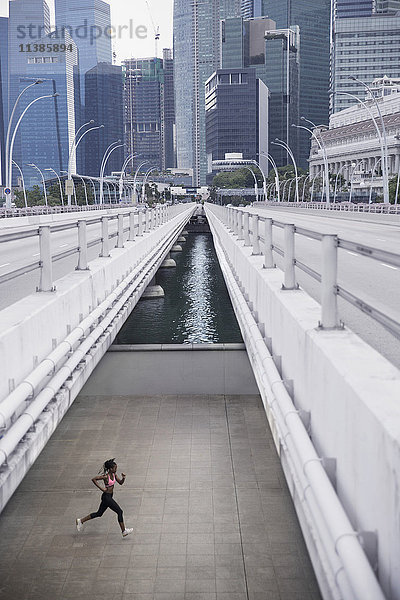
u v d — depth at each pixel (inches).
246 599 434.3
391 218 1898.4
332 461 179.0
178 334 1642.5
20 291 521.3
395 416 136.4
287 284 315.0
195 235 5580.7
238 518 541.3
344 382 166.1
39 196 5969.5
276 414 236.7
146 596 438.0
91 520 539.8
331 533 146.3
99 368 829.8
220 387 829.8
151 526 528.4
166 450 678.5
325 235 218.2
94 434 721.6
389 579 130.7
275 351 305.0
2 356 245.4
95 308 450.9
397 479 124.0
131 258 695.1
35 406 264.4
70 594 441.7
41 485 606.9
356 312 367.6
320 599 433.4
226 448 682.8
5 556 489.1
